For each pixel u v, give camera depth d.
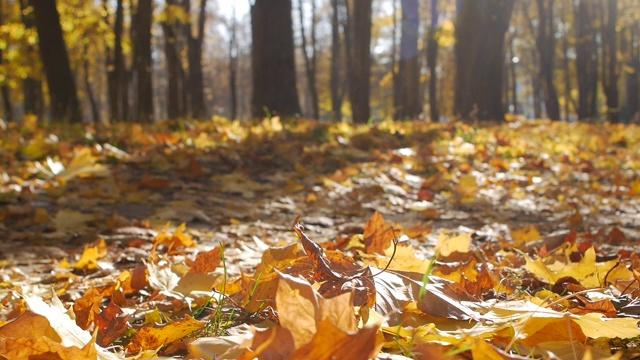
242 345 1.39
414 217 6.43
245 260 3.70
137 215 5.97
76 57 36.25
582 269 2.80
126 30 39.00
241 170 8.59
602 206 7.59
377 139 11.45
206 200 6.90
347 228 5.47
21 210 5.68
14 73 26.55
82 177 7.31
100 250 4.20
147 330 2.03
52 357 1.58
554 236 3.98
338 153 10.33
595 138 16.22
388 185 8.18
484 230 5.44
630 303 2.38
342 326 1.43
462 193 7.61
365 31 25.69
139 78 23.88
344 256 2.48
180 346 2.03
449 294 2.28
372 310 1.90
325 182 7.97
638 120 38.06
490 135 14.16
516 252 3.94
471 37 23.39
